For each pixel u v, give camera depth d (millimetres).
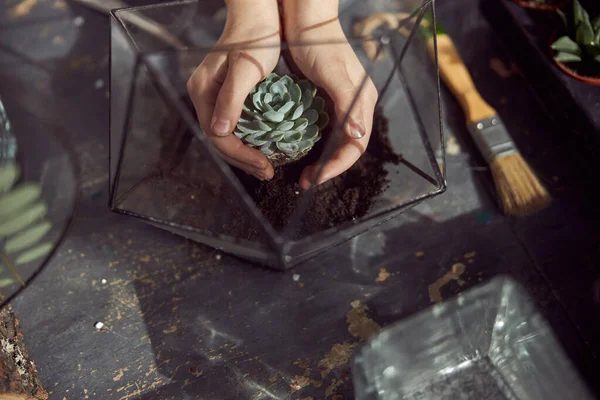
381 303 763
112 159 706
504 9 839
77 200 803
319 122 693
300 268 776
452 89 823
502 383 736
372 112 697
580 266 771
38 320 759
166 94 701
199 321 759
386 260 778
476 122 806
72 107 841
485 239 785
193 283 772
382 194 708
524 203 785
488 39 864
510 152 797
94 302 766
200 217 694
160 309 764
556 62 796
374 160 718
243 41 687
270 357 746
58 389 737
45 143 822
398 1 754
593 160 801
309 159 691
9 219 786
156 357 748
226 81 672
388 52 732
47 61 858
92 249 785
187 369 743
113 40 707
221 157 684
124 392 736
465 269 773
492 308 759
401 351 747
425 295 765
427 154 721
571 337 748
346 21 751
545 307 759
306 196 688
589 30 774
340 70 685
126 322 759
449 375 742
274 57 692
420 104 735
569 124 810
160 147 701
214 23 732
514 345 749
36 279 772
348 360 743
